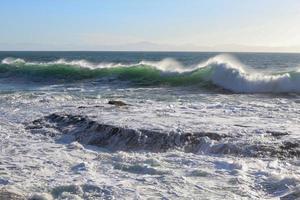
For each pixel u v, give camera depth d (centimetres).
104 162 876
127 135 1055
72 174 784
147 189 682
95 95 2036
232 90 2273
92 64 3462
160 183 712
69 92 2220
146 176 758
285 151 889
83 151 991
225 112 1359
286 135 991
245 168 791
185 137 1002
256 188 684
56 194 670
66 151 991
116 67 3064
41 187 693
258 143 930
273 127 1083
